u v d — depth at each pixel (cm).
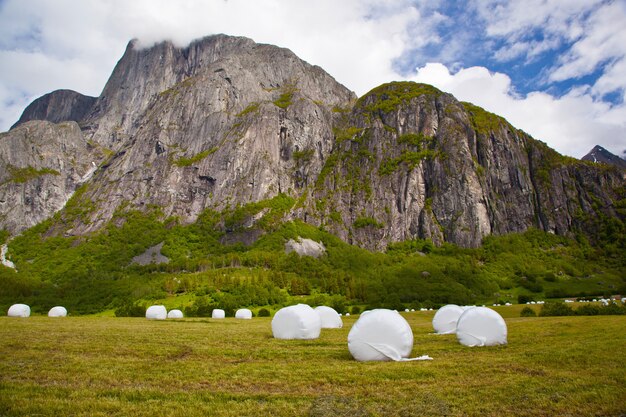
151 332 3612
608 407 1405
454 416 1344
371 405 1433
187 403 1441
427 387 1661
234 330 4066
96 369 1923
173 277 13375
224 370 1945
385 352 2247
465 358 2305
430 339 3350
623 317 4909
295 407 1414
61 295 11588
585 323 4128
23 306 6334
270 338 3378
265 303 10256
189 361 2180
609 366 1980
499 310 8025
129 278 13888
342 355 2467
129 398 1491
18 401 1412
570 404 1442
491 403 1460
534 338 3112
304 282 12244
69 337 3059
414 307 10019
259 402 1463
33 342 2719
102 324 4528
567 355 2258
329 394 1566
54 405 1385
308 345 2928
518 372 1909
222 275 12838
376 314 2314
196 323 5147
